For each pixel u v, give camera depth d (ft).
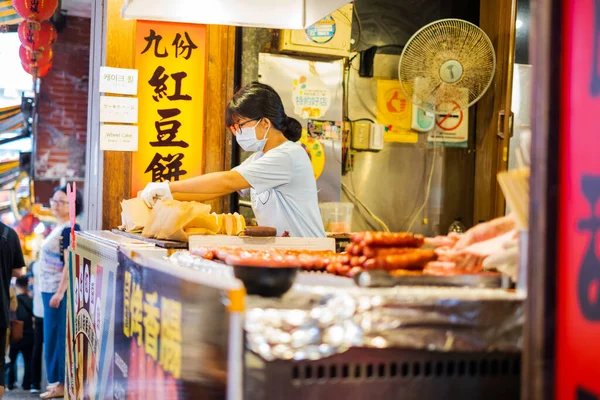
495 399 5.44
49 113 27.94
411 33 18.99
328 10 13.03
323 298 5.25
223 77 15.84
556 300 4.45
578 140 4.33
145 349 7.19
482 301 5.37
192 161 15.66
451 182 19.10
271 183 12.09
